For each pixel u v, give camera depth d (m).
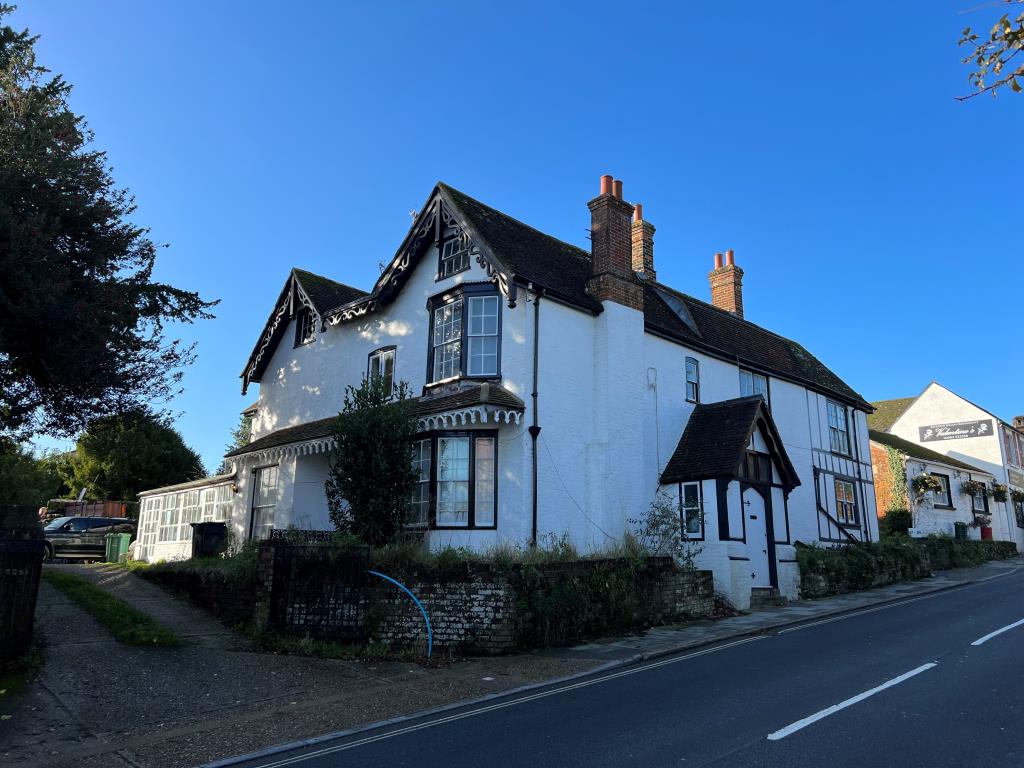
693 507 17.72
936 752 6.11
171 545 25.47
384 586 12.16
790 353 27.03
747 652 11.34
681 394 19.97
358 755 6.76
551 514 15.77
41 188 13.33
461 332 17.12
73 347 13.00
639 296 18.62
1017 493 41.75
